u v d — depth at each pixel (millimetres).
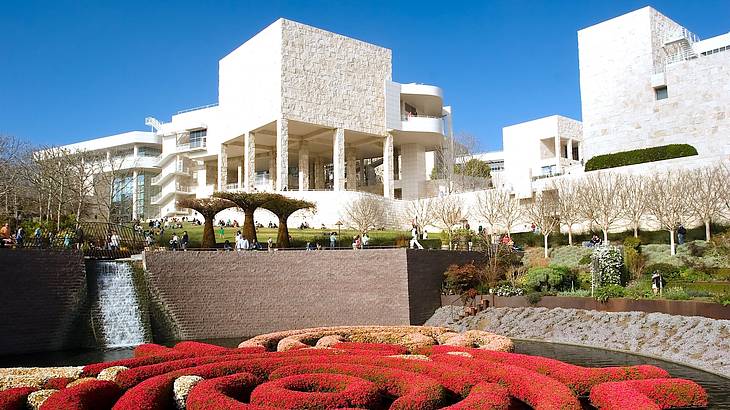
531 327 35000
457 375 16938
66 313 32594
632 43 63875
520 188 61625
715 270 37781
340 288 40219
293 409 14086
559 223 54312
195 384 15602
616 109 64375
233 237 56625
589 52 67188
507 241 51500
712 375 22828
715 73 57719
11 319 30453
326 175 104125
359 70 78438
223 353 21500
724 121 56750
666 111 60750
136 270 36281
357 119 77125
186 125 103375
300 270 40000
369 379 16969
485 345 26328
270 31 74438
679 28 67250
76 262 33500
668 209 46125
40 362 28078
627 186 51625
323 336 31109
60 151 77562
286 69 72438
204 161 98375
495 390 14852
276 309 39000
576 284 40562
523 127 96875
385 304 40094
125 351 31750
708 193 45062
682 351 26484
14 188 61344
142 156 110812
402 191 87000
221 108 85875
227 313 38000
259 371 17875
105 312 34219
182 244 47594
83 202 71562
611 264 39156
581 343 31422
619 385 16953
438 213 65375
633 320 31438
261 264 39375
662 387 17250
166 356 20234
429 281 42156
